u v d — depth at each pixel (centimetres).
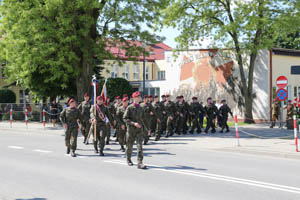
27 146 1445
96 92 1609
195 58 3123
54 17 2225
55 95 2998
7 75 2611
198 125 1917
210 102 1923
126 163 1020
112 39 2378
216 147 1339
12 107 3058
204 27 2620
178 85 3266
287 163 1024
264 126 2355
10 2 2245
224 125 1953
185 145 1421
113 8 2211
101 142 1181
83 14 2211
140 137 943
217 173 870
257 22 2233
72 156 1160
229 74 2900
